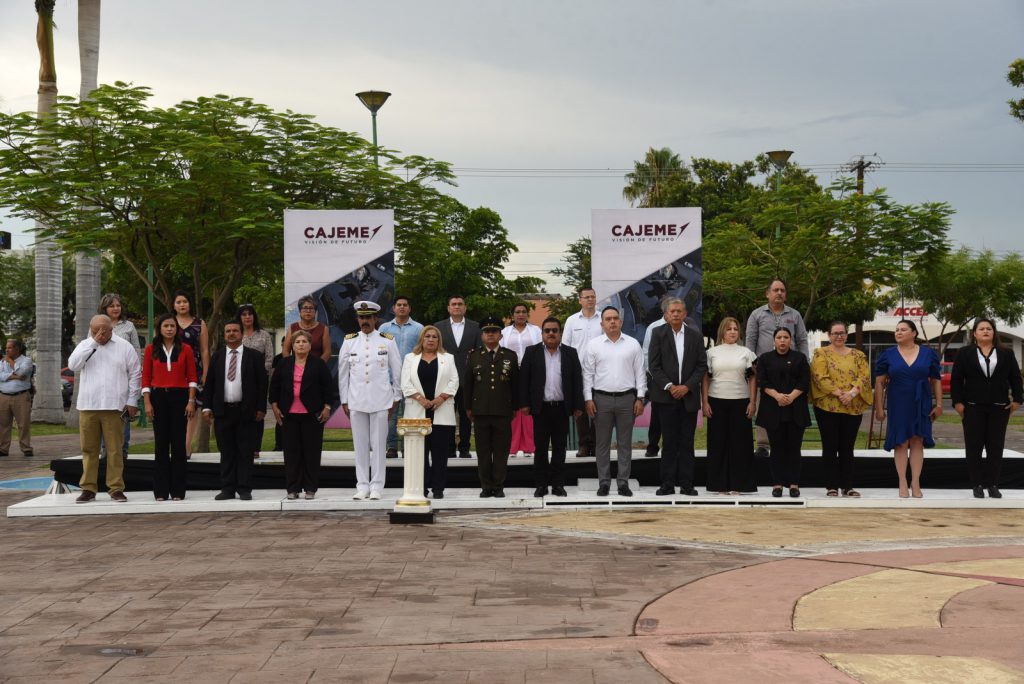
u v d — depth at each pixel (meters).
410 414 11.58
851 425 11.62
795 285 26.22
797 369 11.51
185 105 18.47
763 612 6.55
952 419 27.14
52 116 17.69
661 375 11.62
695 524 10.21
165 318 11.70
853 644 5.75
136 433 24.81
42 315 27.92
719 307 40.38
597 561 8.40
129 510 11.39
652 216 13.96
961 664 5.31
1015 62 23.86
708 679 5.16
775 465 11.59
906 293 41.78
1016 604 6.60
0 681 5.36
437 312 39.88
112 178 17.48
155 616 6.73
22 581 7.91
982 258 41.16
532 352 11.65
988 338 11.45
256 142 19.53
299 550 9.02
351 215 14.31
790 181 49.41
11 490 14.24
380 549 9.03
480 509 11.34
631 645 5.84
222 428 11.66
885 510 11.16
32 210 18.66
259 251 20.36
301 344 11.61
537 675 5.29
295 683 5.23
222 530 10.17
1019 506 11.30
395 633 6.21
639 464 12.90
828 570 7.84
